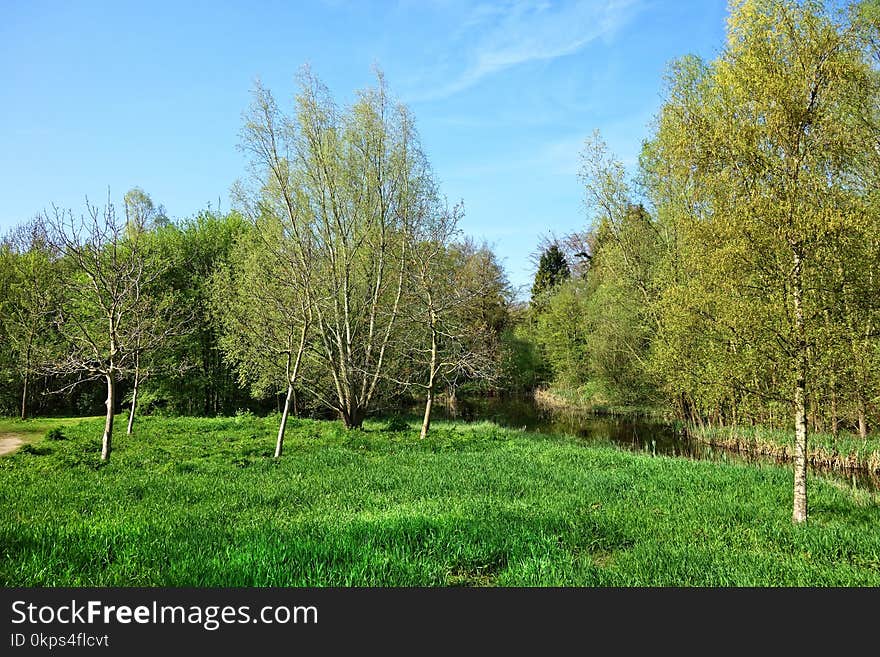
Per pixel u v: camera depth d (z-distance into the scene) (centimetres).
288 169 2214
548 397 4831
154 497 1118
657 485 1307
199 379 3322
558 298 4475
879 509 1091
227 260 3350
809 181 938
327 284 2295
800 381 949
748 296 998
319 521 910
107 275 1838
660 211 2569
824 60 952
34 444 1962
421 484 1264
